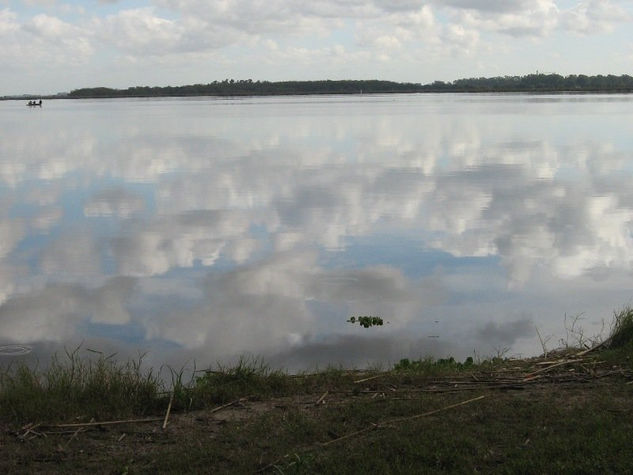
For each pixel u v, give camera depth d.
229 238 15.30
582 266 12.94
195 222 17.02
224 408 6.09
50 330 9.70
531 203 19.06
